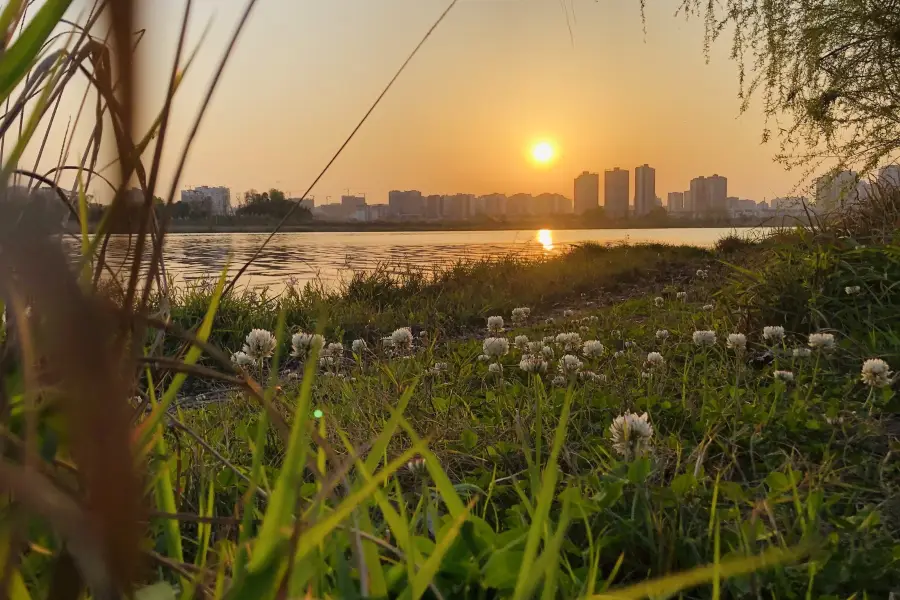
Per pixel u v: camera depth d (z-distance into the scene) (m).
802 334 3.87
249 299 7.50
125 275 0.58
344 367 4.01
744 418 2.55
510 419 2.63
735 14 5.87
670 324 4.96
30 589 0.78
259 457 0.90
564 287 10.16
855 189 6.23
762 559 1.21
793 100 6.25
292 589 0.78
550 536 1.29
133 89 0.39
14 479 0.41
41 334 0.56
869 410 2.65
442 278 11.02
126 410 0.41
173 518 0.86
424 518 1.53
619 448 1.96
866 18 5.66
